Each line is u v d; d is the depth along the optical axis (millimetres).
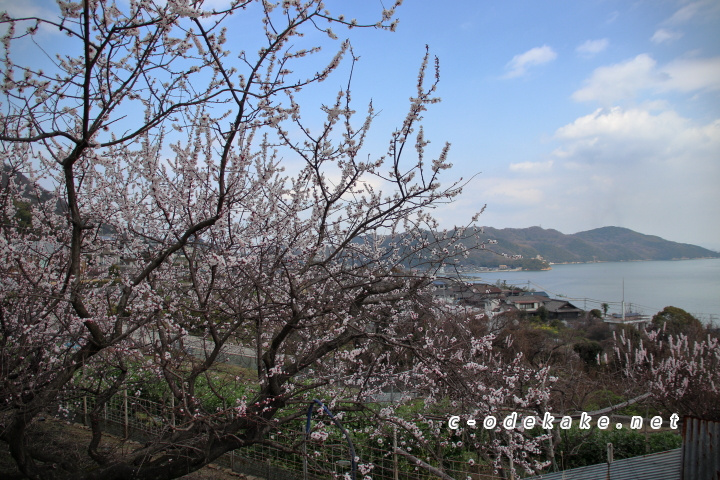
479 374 5586
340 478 5051
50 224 5484
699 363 12609
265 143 4969
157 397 7121
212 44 3676
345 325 4336
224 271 4418
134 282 3773
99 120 3293
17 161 5008
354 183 4070
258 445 6480
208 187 4348
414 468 6066
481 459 6605
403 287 5230
